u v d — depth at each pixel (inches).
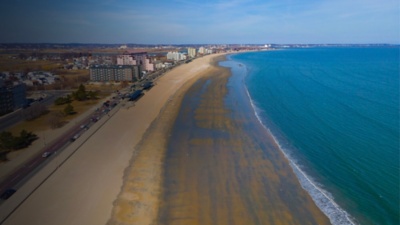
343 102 3811.5
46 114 3474.4
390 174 1951.3
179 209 1625.2
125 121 3142.2
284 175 1983.3
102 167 2092.8
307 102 3875.5
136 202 1680.6
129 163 2156.7
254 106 3718.0
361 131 2728.8
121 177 1955.0
